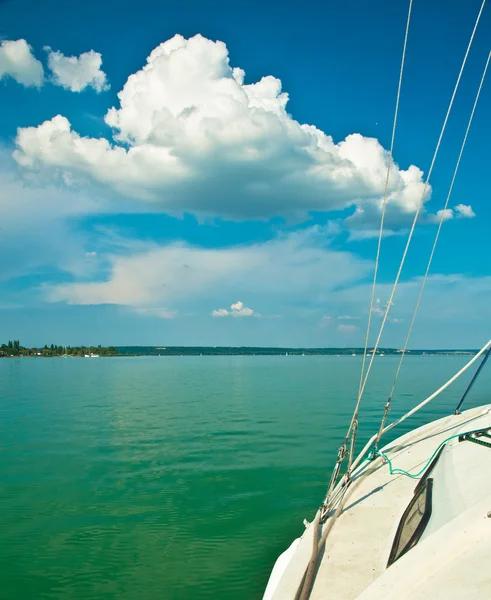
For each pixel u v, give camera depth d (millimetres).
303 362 103125
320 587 3975
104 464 11664
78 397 27844
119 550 7016
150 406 23047
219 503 8859
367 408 21188
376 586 3107
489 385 30562
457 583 3000
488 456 4762
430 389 29141
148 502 8945
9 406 23406
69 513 8414
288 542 7258
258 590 5973
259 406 22641
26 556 6848
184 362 111875
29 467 11430
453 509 3988
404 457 6730
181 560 6730
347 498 5336
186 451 13023
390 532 4812
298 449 13148
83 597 5848
